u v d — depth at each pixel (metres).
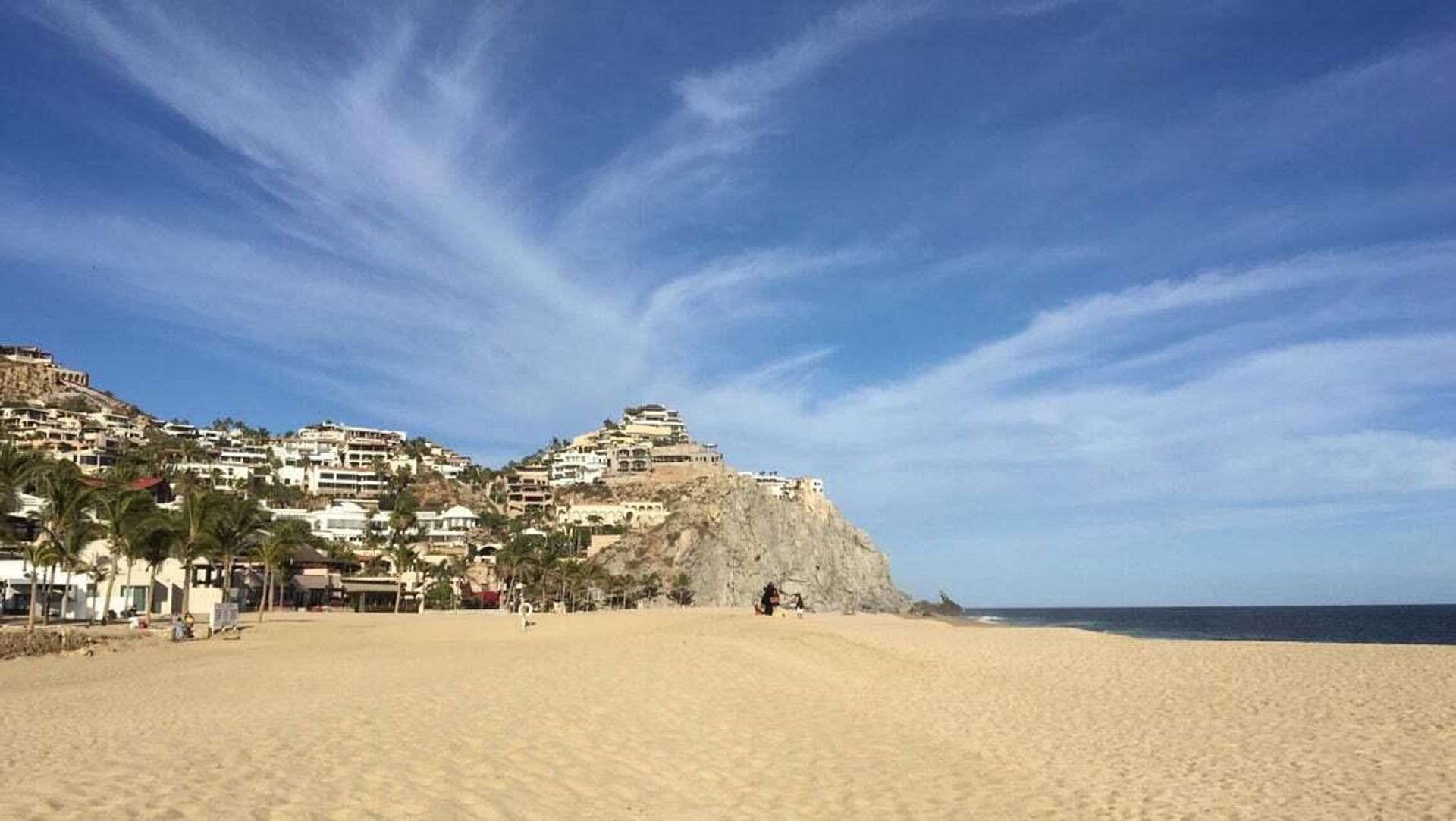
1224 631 158.12
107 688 27.66
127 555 74.81
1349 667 31.44
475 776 13.38
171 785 11.55
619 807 12.72
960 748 18.84
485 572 173.12
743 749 17.41
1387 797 13.93
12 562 78.69
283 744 14.91
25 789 11.17
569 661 31.02
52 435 194.75
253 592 111.88
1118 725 21.66
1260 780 15.51
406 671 30.89
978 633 57.81
